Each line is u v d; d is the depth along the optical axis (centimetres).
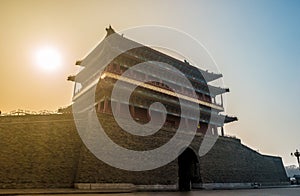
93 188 2219
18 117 2630
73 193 1742
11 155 2370
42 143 2486
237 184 3472
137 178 2569
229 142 3769
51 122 2630
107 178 2369
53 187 2220
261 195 1895
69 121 2658
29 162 2350
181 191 2559
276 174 4178
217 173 3331
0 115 2638
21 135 2516
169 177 2823
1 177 2227
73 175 2348
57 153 2452
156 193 2091
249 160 3866
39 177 2280
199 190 2820
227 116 4259
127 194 1816
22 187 2161
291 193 2158
